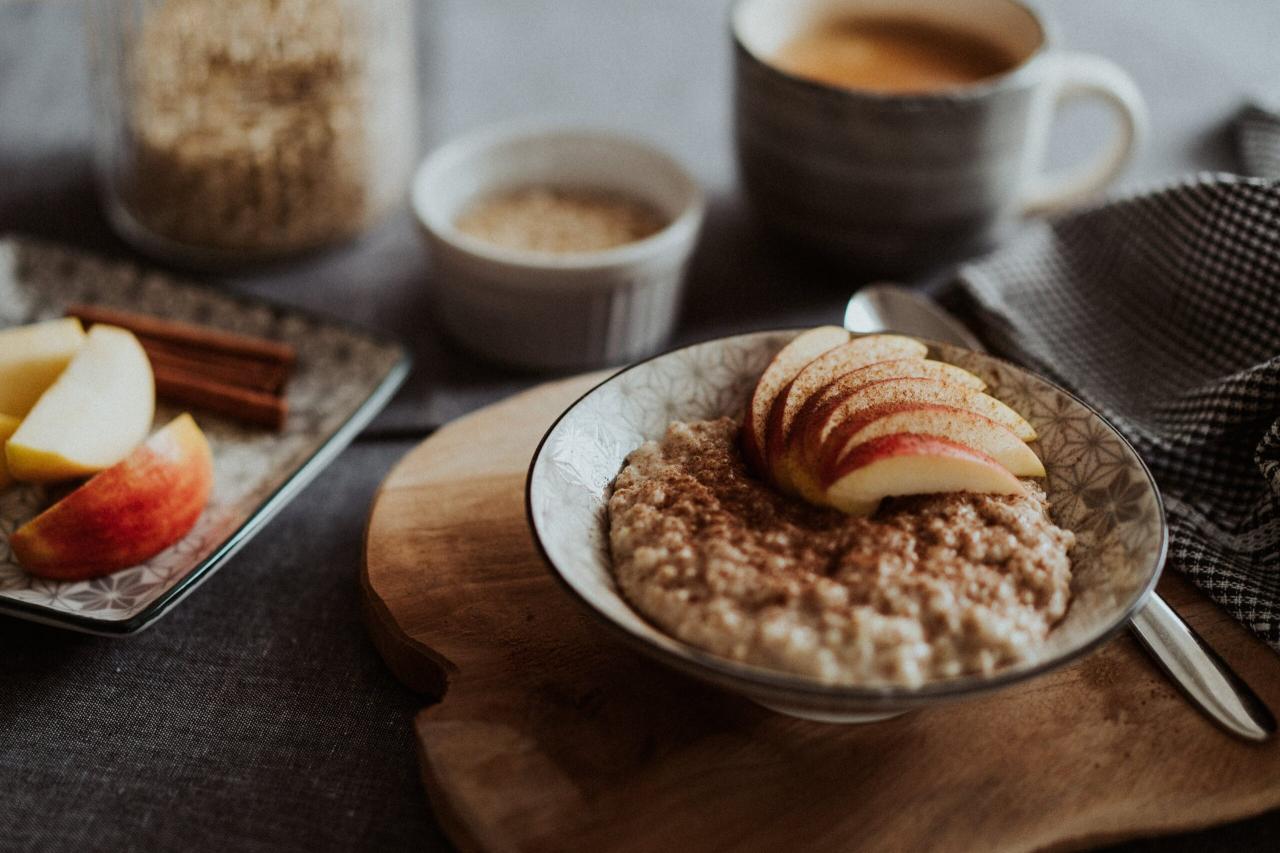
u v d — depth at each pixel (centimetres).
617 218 69
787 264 71
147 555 54
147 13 65
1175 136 76
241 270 70
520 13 88
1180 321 61
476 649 51
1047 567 48
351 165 69
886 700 44
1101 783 48
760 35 69
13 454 54
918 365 53
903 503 50
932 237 67
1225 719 49
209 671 53
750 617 47
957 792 48
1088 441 52
